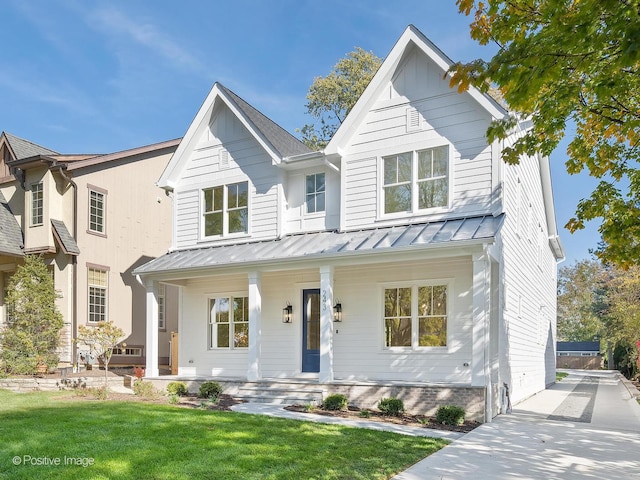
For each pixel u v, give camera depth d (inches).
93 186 734.5
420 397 456.8
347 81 1274.6
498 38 221.6
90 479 226.2
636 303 1016.2
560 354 2308.1
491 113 501.0
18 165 706.8
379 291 549.6
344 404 467.5
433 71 546.0
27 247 708.0
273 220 629.0
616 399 635.5
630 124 240.4
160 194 848.3
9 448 272.1
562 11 181.8
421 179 543.8
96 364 714.2
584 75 279.7
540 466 275.4
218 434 318.0
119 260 765.3
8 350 619.5
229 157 669.9
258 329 557.0
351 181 580.1
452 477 251.0
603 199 309.6
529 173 705.0
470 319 501.0
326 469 252.7
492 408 451.5
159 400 493.4
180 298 684.1
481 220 493.7
